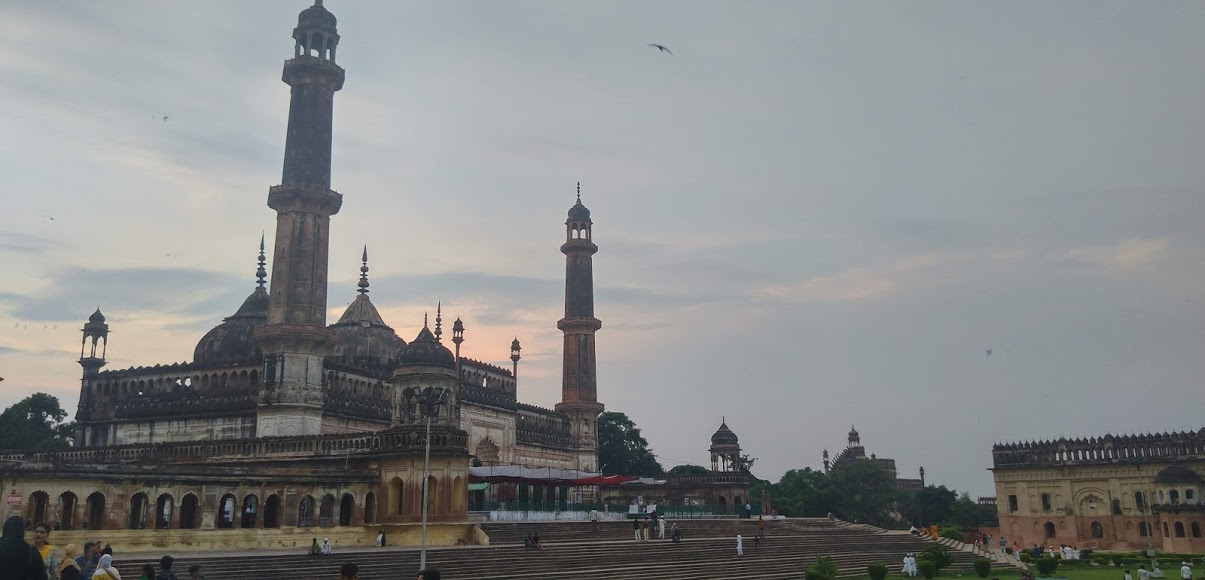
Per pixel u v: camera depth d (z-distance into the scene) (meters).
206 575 35.44
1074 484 100.38
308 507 49.19
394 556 41.69
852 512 119.12
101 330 76.75
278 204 66.94
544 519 63.56
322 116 68.88
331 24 70.50
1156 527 92.50
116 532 40.41
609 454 123.06
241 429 67.19
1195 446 92.00
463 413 79.50
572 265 100.12
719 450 98.25
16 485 38.59
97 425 74.00
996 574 56.72
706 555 51.91
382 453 51.12
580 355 97.81
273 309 65.50
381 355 79.62
